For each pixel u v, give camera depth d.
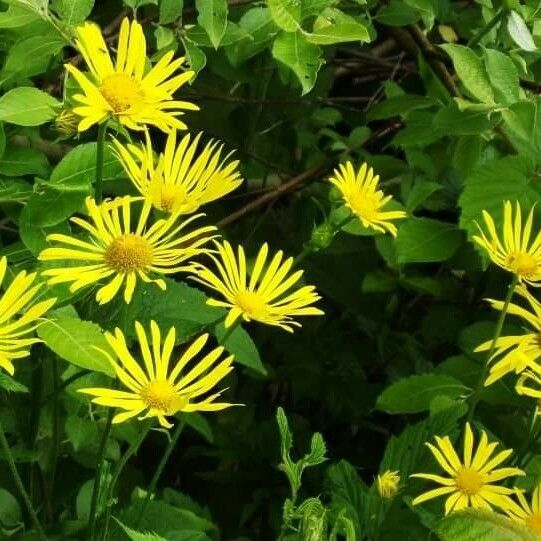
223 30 0.64
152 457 0.91
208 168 0.56
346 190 0.59
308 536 0.49
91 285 0.57
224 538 0.88
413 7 0.79
